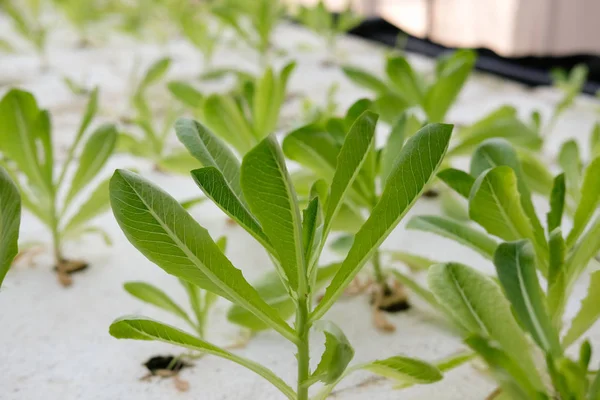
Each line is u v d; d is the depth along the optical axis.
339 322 0.70
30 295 0.73
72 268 0.76
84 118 0.74
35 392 0.63
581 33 1.39
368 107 0.66
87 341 0.68
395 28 1.79
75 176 0.75
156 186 0.53
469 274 0.58
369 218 0.54
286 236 0.52
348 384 0.64
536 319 0.54
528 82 1.30
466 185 0.61
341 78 1.32
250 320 0.65
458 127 1.04
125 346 0.68
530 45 1.42
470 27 1.57
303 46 1.54
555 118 1.01
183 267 0.54
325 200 0.60
